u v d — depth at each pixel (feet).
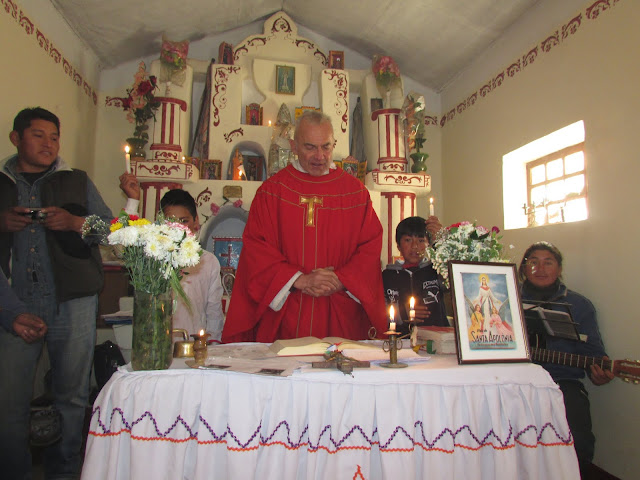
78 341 8.25
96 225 6.05
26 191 8.07
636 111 9.08
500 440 4.90
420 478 4.86
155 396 4.57
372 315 7.38
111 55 15.93
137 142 14.78
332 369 4.91
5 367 7.43
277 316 7.50
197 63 16.92
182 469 4.50
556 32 11.65
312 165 8.03
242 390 4.64
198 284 8.75
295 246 7.95
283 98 17.11
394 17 15.33
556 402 5.16
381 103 17.13
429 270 9.68
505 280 5.92
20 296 7.89
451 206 17.25
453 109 17.28
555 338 9.65
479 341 5.42
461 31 14.64
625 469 9.18
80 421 8.39
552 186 12.71
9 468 7.55
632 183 9.12
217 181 15.31
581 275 10.37
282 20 17.61
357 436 4.71
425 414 4.86
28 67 11.02
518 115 13.16
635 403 8.98
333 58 17.63
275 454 4.61
